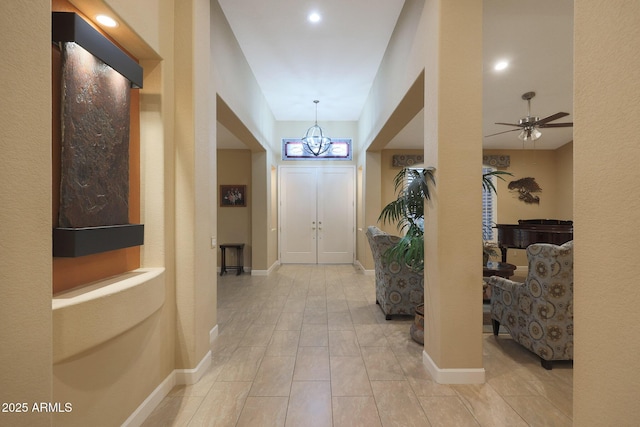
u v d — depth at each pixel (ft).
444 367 7.79
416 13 9.43
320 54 14.25
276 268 23.67
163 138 7.25
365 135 20.88
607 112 2.84
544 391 7.46
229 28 11.99
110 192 5.91
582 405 3.12
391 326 11.89
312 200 25.14
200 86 8.21
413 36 9.74
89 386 5.08
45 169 3.52
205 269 8.50
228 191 23.21
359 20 11.74
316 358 9.23
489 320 12.74
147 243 7.20
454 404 6.97
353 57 14.52
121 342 5.79
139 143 7.17
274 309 13.96
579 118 3.13
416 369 8.55
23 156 3.27
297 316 13.02
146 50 6.83
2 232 3.07
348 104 20.90
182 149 7.81
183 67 7.84
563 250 8.08
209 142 8.86
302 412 6.70
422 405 6.93
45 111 3.52
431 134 8.23
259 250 21.31
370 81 17.21
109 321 5.29
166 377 7.43
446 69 7.70
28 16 3.31
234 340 10.56
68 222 4.96
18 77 3.21
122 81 6.20
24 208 3.29
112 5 5.45
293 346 10.08
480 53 7.72
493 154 23.82
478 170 7.75
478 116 7.73
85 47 5.08
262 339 10.65
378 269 13.69
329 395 7.33
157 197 7.20
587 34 3.05
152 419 6.48
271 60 14.79
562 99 16.25
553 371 8.41
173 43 7.82
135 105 7.08
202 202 8.29
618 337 2.75
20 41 3.23
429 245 8.36
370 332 11.28
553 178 23.93
